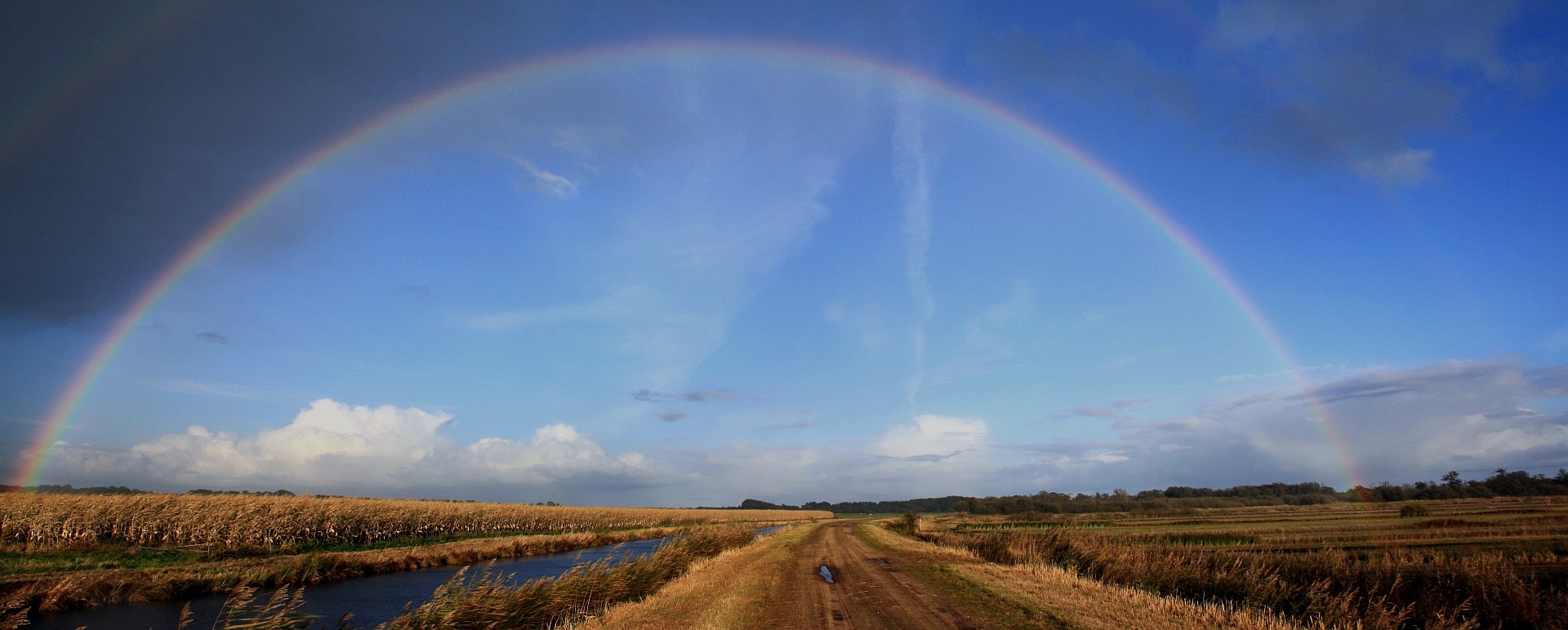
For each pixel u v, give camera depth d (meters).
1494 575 15.95
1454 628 14.15
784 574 24.92
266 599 24.50
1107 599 17.31
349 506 43.97
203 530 34.72
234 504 36.72
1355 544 35.69
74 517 31.53
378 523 46.31
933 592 19.39
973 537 43.00
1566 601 14.91
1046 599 17.28
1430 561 19.03
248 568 28.19
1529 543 33.78
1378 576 17.30
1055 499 138.38
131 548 32.28
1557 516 57.59
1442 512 73.50
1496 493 127.56
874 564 28.83
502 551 43.34
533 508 68.88
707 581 22.00
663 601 17.75
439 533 53.12
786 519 141.62
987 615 15.43
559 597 16.05
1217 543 37.47
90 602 21.53
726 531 43.97
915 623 14.66
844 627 14.38
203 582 24.38
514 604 14.66
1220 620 14.23
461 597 13.80
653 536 73.25
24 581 21.38
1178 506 133.25
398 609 23.62
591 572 18.38
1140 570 22.06
